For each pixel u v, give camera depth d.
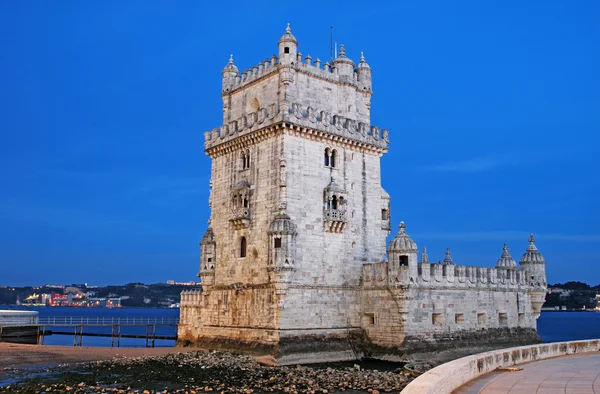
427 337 62.97
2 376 50.16
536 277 79.75
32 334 87.44
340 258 64.62
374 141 69.56
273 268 59.00
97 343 113.00
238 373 51.34
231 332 64.69
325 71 68.25
